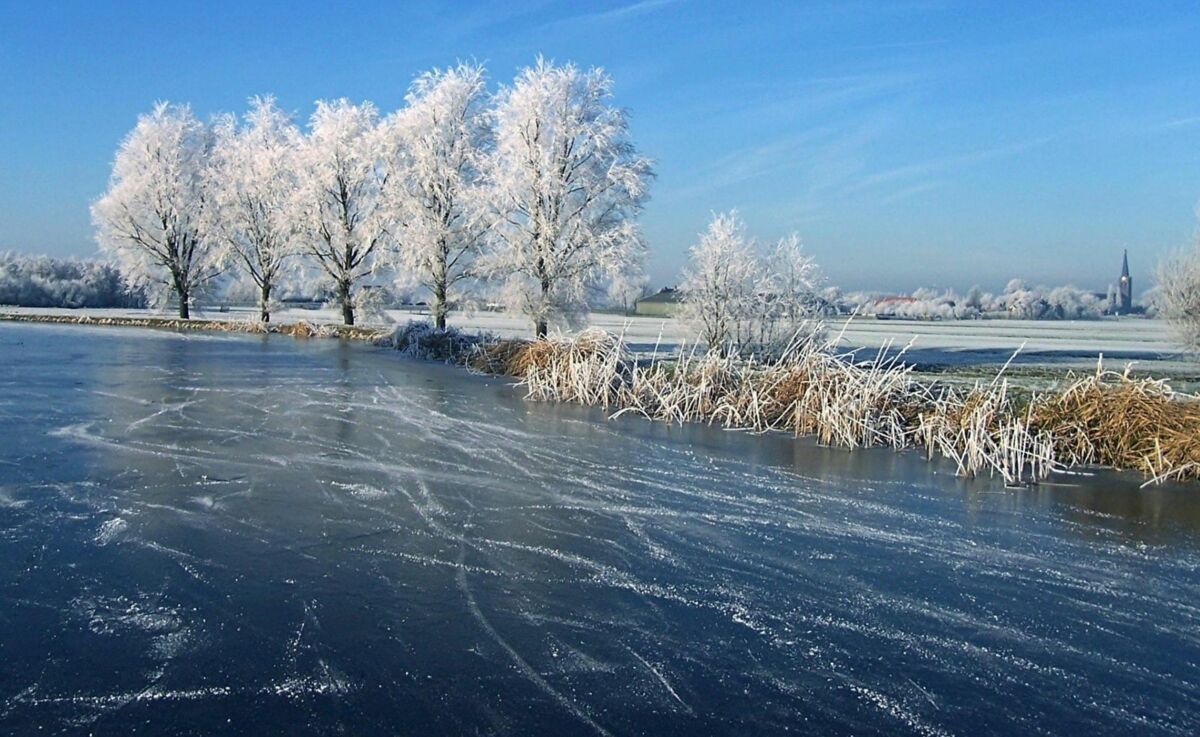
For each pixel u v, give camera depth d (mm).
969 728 4688
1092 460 11727
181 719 4586
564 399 17438
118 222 43562
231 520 8289
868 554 7691
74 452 11336
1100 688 5184
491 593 6504
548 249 29938
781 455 12266
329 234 38906
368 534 7926
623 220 30500
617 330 36094
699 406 15328
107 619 5891
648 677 5191
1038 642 5844
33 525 8023
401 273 35750
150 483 9703
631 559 7402
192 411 15078
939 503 9578
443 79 34531
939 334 42000
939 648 5707
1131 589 6895
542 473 10695
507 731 4531
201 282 46188
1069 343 35312
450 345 26359
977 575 7172
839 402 13336
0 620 5852
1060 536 8336
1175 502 9688
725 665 5379
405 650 5488
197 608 6105
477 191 31391
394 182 35719
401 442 12523
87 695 4836
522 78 30438
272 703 4777
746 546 7848
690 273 26547
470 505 9055
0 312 52656
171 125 44250
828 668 5371
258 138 42969
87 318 45781
